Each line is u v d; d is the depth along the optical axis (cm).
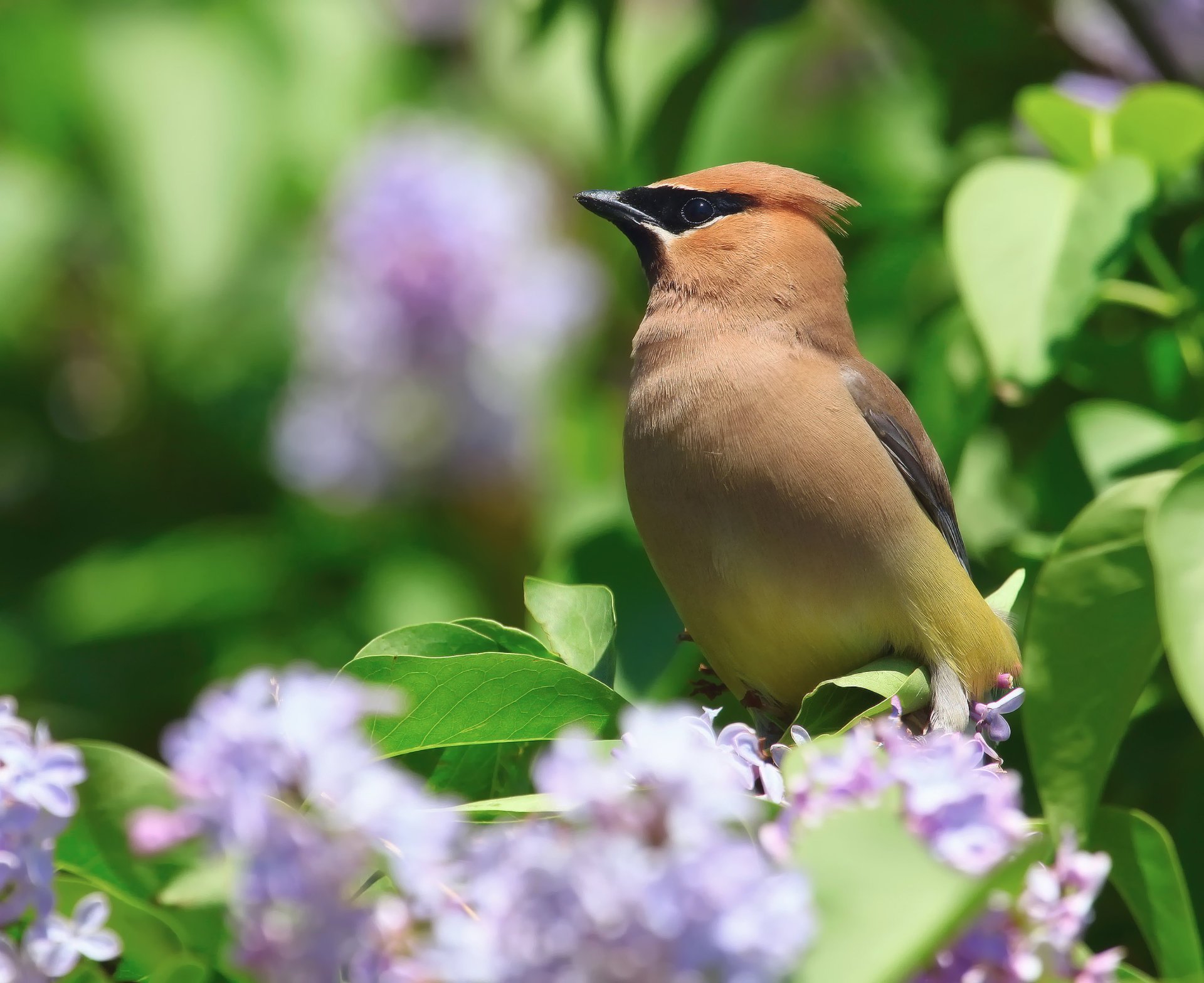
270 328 1357
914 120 1248
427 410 1334
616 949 399
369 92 1385
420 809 481
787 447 857
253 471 1389
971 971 477
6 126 1356
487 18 1431
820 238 951
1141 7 1130
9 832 501
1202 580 676
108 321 1372
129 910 564
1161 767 883
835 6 1288
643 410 904
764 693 912
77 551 1384
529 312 1320
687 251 948
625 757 461
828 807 484
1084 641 732
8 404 1392
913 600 854
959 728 847
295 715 448
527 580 782
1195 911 849
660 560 897
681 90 1092
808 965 426
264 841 431
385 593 1329
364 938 439
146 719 1308
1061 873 500
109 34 1337
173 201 1316
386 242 1301
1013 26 1103
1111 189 857
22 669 1305
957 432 922
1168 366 963
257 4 1373
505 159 1357
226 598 1325
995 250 853
